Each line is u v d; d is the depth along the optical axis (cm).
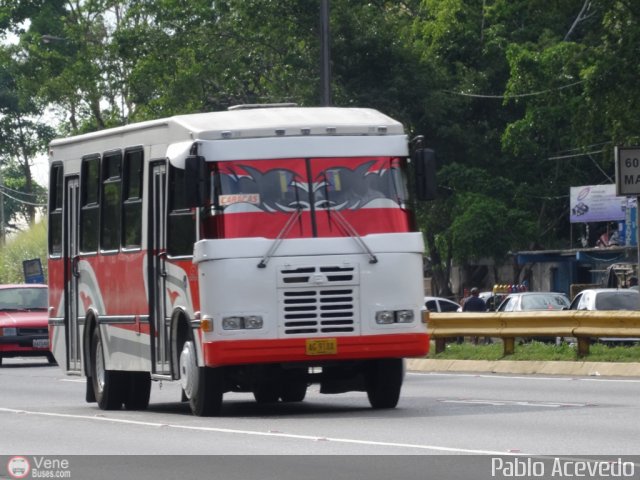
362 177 2861
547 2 7000
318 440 2286
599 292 5641
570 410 2756
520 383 3678
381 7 9488
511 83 8388
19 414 3148
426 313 2866
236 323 2772
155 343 3064
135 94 10500
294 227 2805
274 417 2823
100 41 11588
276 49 9338
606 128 6875
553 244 9069
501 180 8756
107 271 3303
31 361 6338
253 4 9106
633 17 6625
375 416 2748
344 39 8862
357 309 2811
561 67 8112
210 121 2892
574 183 8894
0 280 11181
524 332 4322
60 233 3619
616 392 3269
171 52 9688
